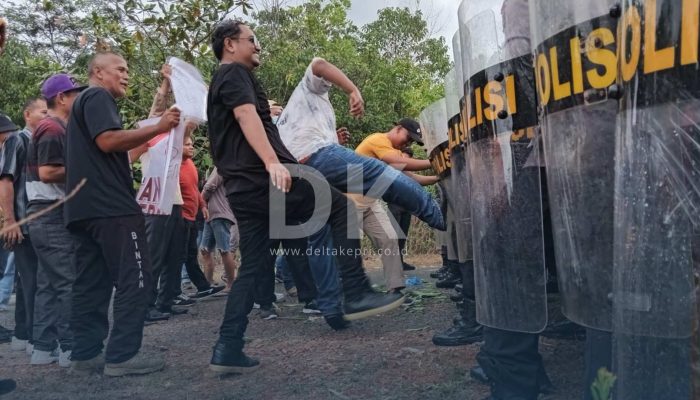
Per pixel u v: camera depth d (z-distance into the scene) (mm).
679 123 1243
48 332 3922
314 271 4445
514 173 2053
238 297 3361
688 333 1292
